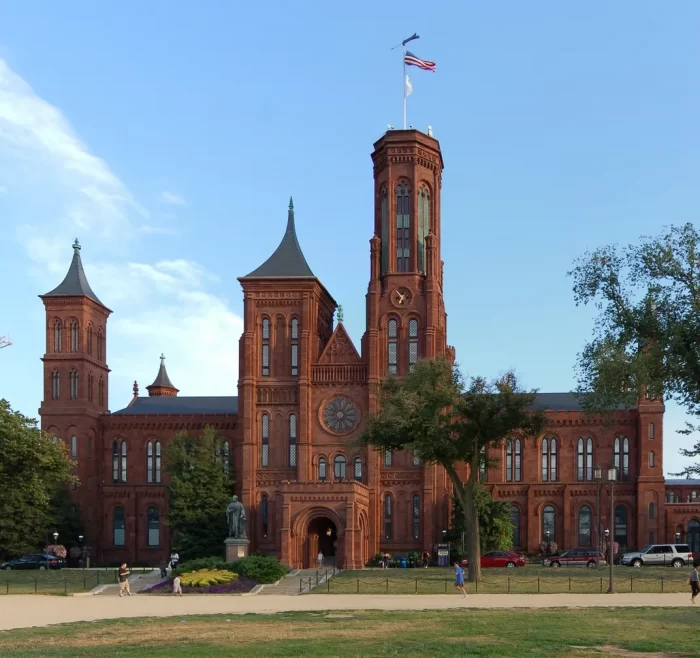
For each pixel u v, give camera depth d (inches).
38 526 4527.6
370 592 3038.9
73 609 2527.1
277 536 4503.0
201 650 1610.5
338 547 4104.3
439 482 4586.6
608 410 3090.6
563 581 3169.3
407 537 4549.7
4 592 3171.8
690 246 2854.3
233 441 5073.8
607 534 4817.9
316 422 4667.8
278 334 4739.2
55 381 5113.2
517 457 5000.0
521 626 1911.9
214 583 3169.3
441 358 3427.7
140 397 5575.8
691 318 2800.2
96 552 5036.9
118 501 5113.2
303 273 4768.7
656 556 3964.1
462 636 1770.4
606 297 2933.1
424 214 4867.1
